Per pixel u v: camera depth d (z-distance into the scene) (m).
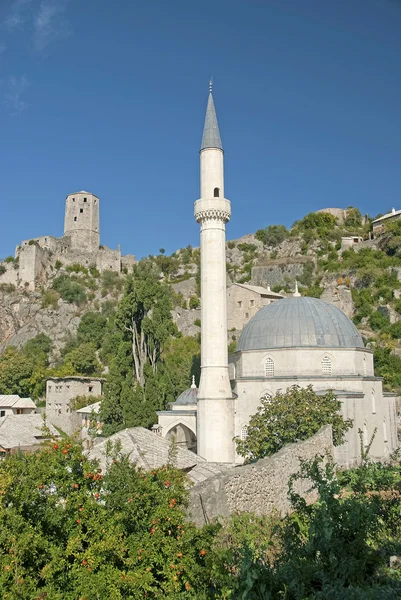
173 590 13.13
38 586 12.43
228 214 50.69
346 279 114.31
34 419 59.94
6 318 140.62
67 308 139.12
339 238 136.25
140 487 14.20
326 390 48.72
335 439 39.41
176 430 58.62
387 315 100.19
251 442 38.69
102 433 60.31
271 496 23.84
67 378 90.75
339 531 14.20
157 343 69.38
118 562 13.35
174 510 14.03
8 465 12.96
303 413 38.97
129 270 163.00
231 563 14.86
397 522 18.25
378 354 86.69
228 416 47.38
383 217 134.75
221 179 51.41
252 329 55.88
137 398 59.91
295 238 141.75
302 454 29.62
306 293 113.75
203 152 51.47
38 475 13.01
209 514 18.59
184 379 79.88
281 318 54.44
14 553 11.73
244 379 52.00
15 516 12.00
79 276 151.62
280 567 14.27
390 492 26.80
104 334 123.06
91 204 164.75
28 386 107.88
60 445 13.96
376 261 116.19
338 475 32.91
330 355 51.78
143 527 13.90
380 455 51.06
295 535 15.50
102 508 13.57
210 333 48.66
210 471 28.98
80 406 87.25
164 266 156.75
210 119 52.53
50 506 12.84
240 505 20.86
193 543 14.05
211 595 13.76
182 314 125.44
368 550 15.04
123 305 69.50
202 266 50.41
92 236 163.25
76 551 12.71
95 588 12.15
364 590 12.54
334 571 13.30
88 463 14.01
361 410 47.03
